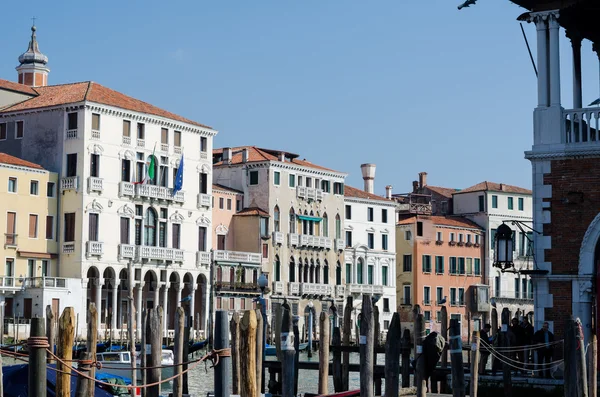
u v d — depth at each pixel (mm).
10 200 91062
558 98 31250
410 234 131375
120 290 98938
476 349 30422
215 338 23891
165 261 101250
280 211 116438
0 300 88875
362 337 27891
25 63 109000
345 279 125375
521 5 31594
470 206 138250
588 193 30656
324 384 34375
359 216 128250
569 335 24844
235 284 108625
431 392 35375
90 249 94312
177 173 102062
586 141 30734
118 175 97750
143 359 35000
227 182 117250
